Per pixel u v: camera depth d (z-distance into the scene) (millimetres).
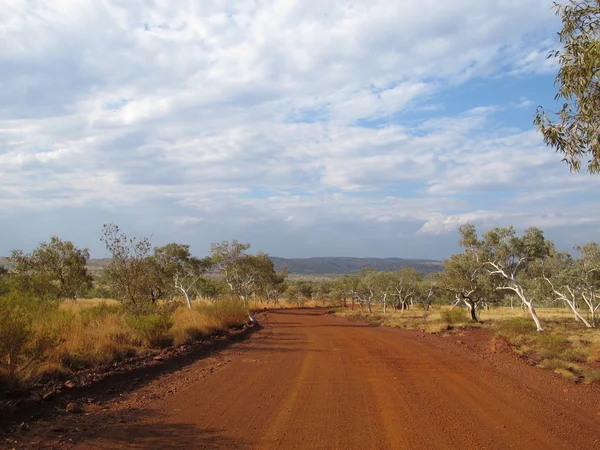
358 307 86000
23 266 22000
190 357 13102
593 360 12953
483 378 10328
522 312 51938
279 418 6719
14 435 5406
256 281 36125
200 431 5980
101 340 11234
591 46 6199
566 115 7059
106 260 18203
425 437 5883
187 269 36375
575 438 5914
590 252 28281
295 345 17531
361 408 7414
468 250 28328
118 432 5773
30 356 7789
